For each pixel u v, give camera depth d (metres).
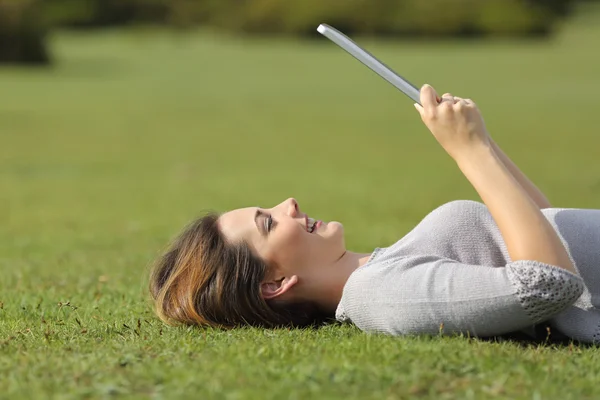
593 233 6.33
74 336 6.61
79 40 82.50
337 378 5.19
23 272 10.71
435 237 6.50
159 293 6.87
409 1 83.06
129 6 94.31
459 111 6.13
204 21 93.56
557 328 6.31
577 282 5.73
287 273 6.64
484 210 6.58
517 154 28.64
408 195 20.88
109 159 29.61
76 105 43.66
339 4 83.56
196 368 5.50
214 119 40.00
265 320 6.68
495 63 59.84
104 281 9.78
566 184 22.23
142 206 20.08
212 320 6.70
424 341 5.94
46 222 17.61
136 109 42.81
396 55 66.12
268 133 36.00
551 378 5.27
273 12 86.06
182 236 6.92
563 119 36.94
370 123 38.38
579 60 61.19
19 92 48.03
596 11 100.44
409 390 5.02
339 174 25.64
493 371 5.36
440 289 5.97
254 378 5.29
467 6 82.31
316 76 56.94
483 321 5.91
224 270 6.64
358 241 13.51
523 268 5.73
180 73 58.62
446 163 27.80
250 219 6.73
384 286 6.14
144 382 5.27
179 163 28.70
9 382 5.37
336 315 6.50
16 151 31.02
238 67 62.12
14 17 60.59
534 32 80.88
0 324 7.26
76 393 5.09
